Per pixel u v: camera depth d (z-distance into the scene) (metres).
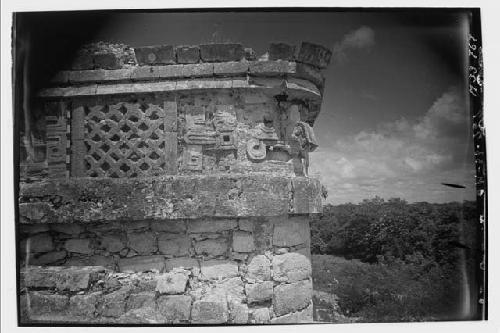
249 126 3.63
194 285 3.49
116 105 3.62
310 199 3.66
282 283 3.53
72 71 3.64
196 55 3.61
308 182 3.68
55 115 3.67
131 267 3.57
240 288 3.46
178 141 3.59
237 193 3.43
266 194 3.44
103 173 3.59
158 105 3.62
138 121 3.60
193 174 3.54
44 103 3.67
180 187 3.45
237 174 3.47
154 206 3.45
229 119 3.60
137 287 3.50
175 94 3.60
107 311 3.48
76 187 3.52
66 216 3.52
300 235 3.72
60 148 3.62
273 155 3.69
